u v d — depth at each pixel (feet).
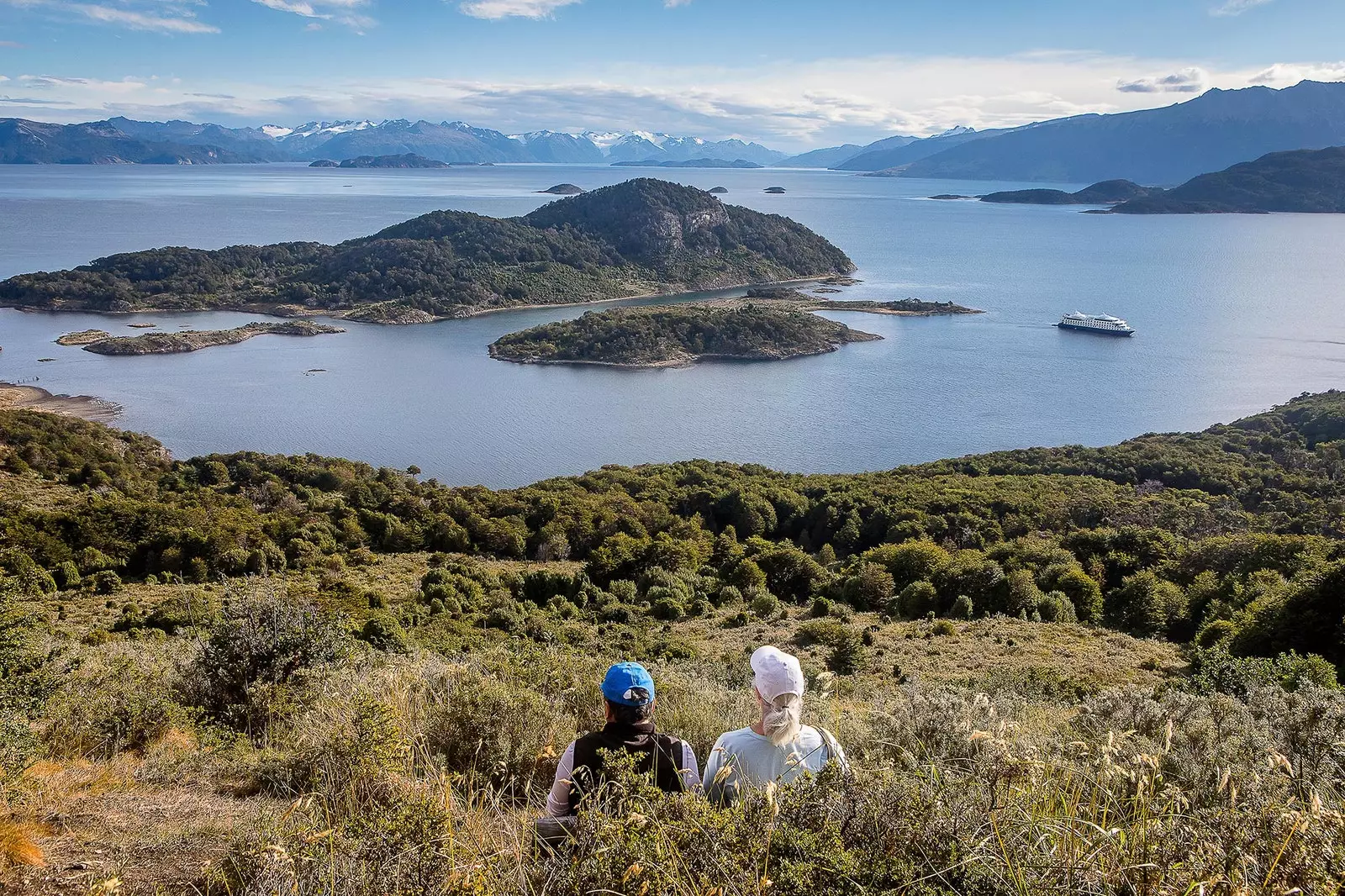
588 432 470.80
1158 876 7.68
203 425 451.12
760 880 7.38
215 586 137.69
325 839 9.52
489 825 11.19
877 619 120.26
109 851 12.52
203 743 21.26
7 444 267.18
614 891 7.51
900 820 8.38
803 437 462.60
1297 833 8.05
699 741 20.38
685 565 164.76
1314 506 204.64
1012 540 183.21
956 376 602.44
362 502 237.04
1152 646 96.02
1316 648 78.02
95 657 33.42
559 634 100.68
